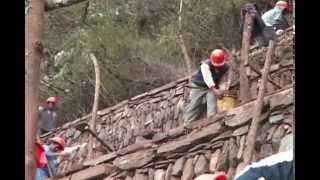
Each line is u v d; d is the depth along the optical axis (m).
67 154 10.95
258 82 9.43
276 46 9.87
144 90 15.74
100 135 12.67
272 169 3.30
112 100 15.48
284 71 9.61
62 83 14.79
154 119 12.07
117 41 15.25
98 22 14.85
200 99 9.78
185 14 16.09
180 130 8.76
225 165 8.11
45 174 8.70
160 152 8.76
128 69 15.70
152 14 16.64
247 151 7.71
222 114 8.39
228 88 9.59
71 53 14.76
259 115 7.85
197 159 8.42
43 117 11.46
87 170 9.30
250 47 10.51
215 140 8.35
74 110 15.10
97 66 12.54
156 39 16.31
